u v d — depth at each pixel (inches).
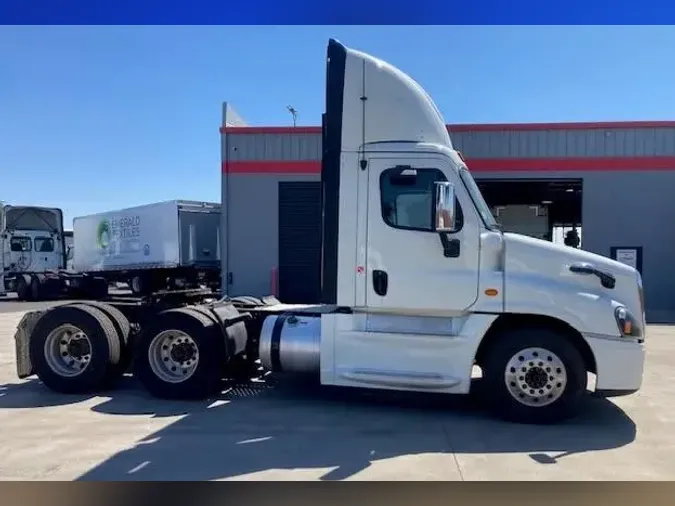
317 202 714.8
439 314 245.4
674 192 680.4
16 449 207.6
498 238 241.6
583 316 234.4
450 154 246.7
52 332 290.0
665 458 200.8
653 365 369.7
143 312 308.2
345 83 250.7
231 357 282.8
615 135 685.3
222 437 221.5
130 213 825.5
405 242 244.5
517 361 240.4
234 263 727.7
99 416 250.4
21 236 1101.1
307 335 271.7
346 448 209.5
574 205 950.4
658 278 685.9
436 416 251.8
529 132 691.4
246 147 724.7
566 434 227.1
